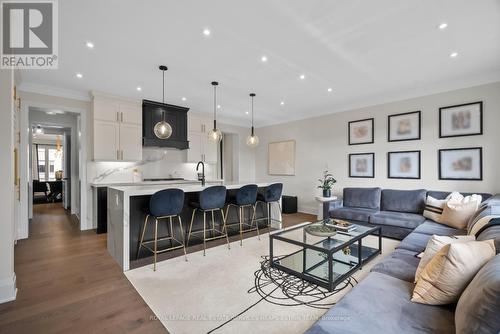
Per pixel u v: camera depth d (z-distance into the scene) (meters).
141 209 3.09
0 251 2.09
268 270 2.69
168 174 6.02
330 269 2.21
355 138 5.16
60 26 2.40
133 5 2.09
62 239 3.92
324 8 2.14
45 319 1.86
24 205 3.96
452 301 1.33
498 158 3.53
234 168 7.45
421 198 3.94
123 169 5.18
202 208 3.28
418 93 4.27
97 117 4.50
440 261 1.38
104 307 2.01
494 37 2.61
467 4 2.09
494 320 0.90
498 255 1.24
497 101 3.54
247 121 6.99
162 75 3.67
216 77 3.75
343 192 4.93
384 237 3.78
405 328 1.17
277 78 3.78
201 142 6.17
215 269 2.72
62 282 2.44
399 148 4.52
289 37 2.61
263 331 1.72
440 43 2.74
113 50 2.89
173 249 3.36
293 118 6.47
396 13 2.21
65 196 6.78
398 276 1.72
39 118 5.43
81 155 4.58
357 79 3.82
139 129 4.96
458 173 3.86
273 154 7.01
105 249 3.43
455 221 3.06
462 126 3.83
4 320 1.84
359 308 1.33
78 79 3.84
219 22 2.34
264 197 4.25
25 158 3.99
